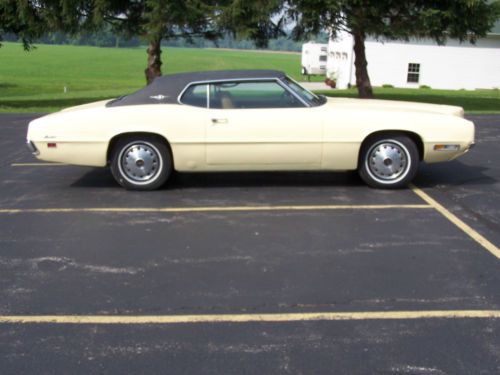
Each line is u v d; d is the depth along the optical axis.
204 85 6.97
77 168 8.59
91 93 26.89
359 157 7.06
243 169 7.02
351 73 31.31
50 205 6.63
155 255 5.06
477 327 3.78
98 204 6.65
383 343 3.59
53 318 3.96
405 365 3.36
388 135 6.99
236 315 3.97
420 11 16.56
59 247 5.28
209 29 19.02
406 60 29.98
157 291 4.35
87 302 4.19
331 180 7.65
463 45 29.39
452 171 8.24
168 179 7.73
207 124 6.85
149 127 6.86
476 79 29.75
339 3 16.39
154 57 19.78
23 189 7.39
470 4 16.16
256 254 5.06
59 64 59.81
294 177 7.84
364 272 4.66
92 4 17.69
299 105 6.92
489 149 9.97
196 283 4.48
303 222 5.92
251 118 6.82
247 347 3.56
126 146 7.04
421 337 3.66
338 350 3.51
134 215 6.22
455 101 20.69
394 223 5.87
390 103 7.58
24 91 30.91
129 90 29.44
